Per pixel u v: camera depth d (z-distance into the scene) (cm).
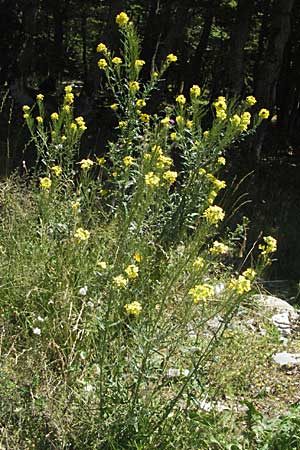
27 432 326
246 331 486
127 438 322
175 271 365
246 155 1299
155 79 462
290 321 561
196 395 364
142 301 365
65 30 2380
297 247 822
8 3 1516
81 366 369
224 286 463
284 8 1298
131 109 448
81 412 331
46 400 334
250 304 523
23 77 1489
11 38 1516
